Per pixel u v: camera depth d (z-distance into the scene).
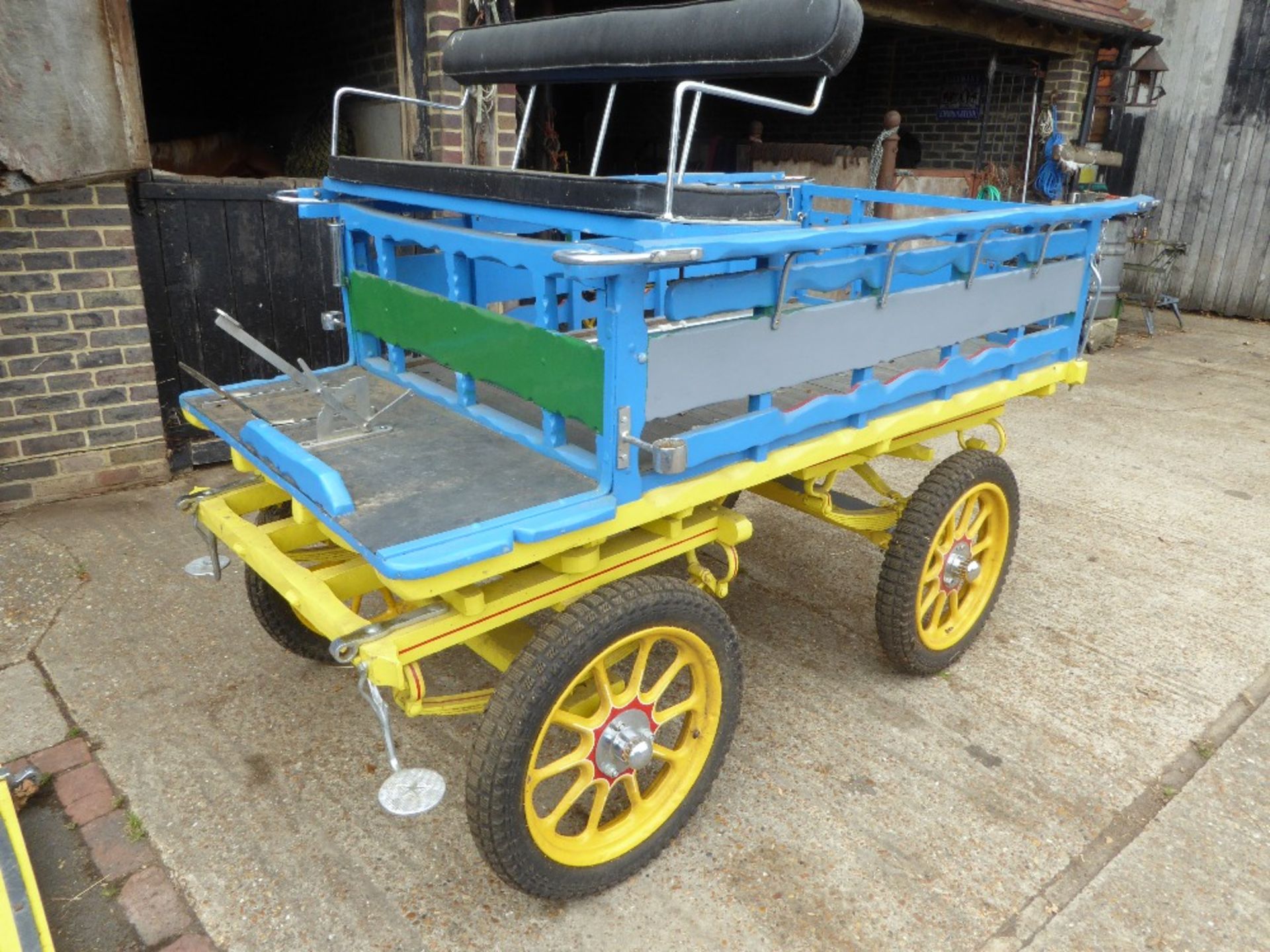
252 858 2.41
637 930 2.23
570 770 2.42
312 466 1.97
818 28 1.82
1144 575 4.09
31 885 2.17
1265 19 9.35
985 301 2.79
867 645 3.48
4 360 4.14
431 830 2.52
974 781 2.75
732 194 1.90
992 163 8.94
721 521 2.39
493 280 2.98
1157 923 2.28
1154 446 5.81
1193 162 10.20
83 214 4.15
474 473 2.14
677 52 2.21
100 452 4.49
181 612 3.51
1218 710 3.12
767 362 2.19
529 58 2.75
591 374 1.93
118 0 3.88
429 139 5.08
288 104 6.69
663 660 3.35
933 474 2.98
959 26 7.38
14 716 2.90
